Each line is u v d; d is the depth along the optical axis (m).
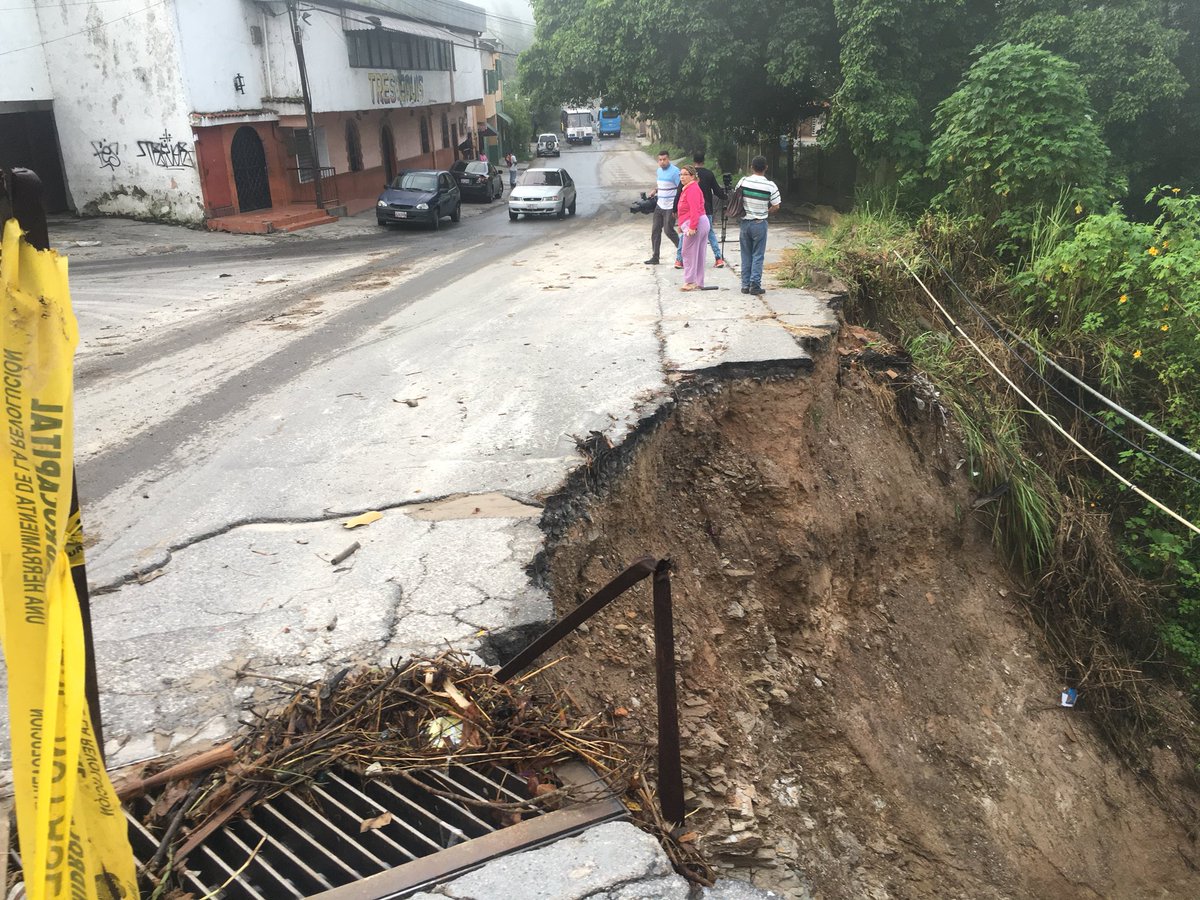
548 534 5.37
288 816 3.08
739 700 6.16
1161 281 11.11
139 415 7.80
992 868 6.73
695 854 2.90
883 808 6.54
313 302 13.01
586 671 4.85
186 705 3.63
